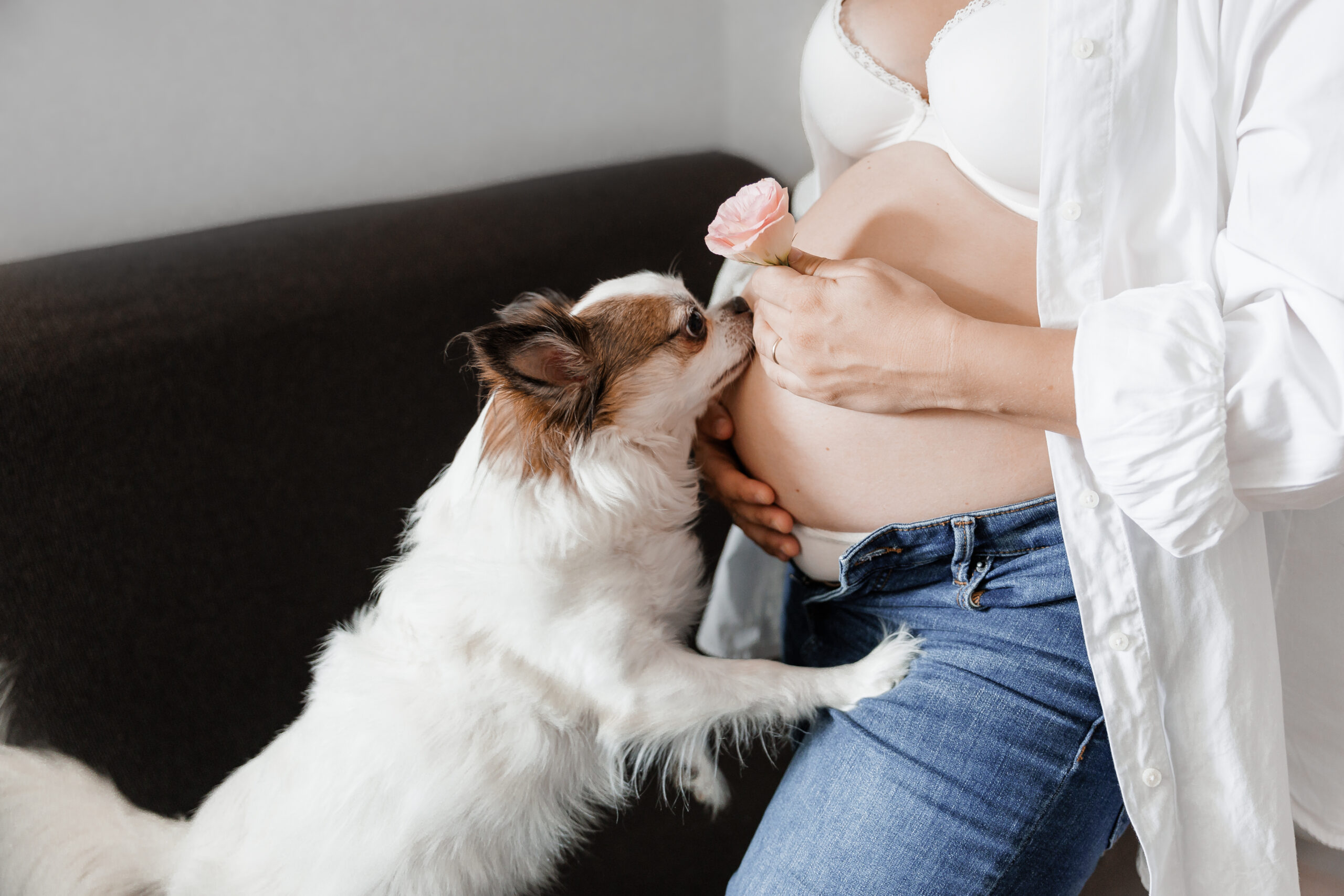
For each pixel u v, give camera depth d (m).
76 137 1.73
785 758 2.06
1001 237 1.13
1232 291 0.92
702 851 1.93
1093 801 1.13
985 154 1.09
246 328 1.76
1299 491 0.89
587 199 2.11
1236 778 1.06
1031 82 1.03
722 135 2.50
